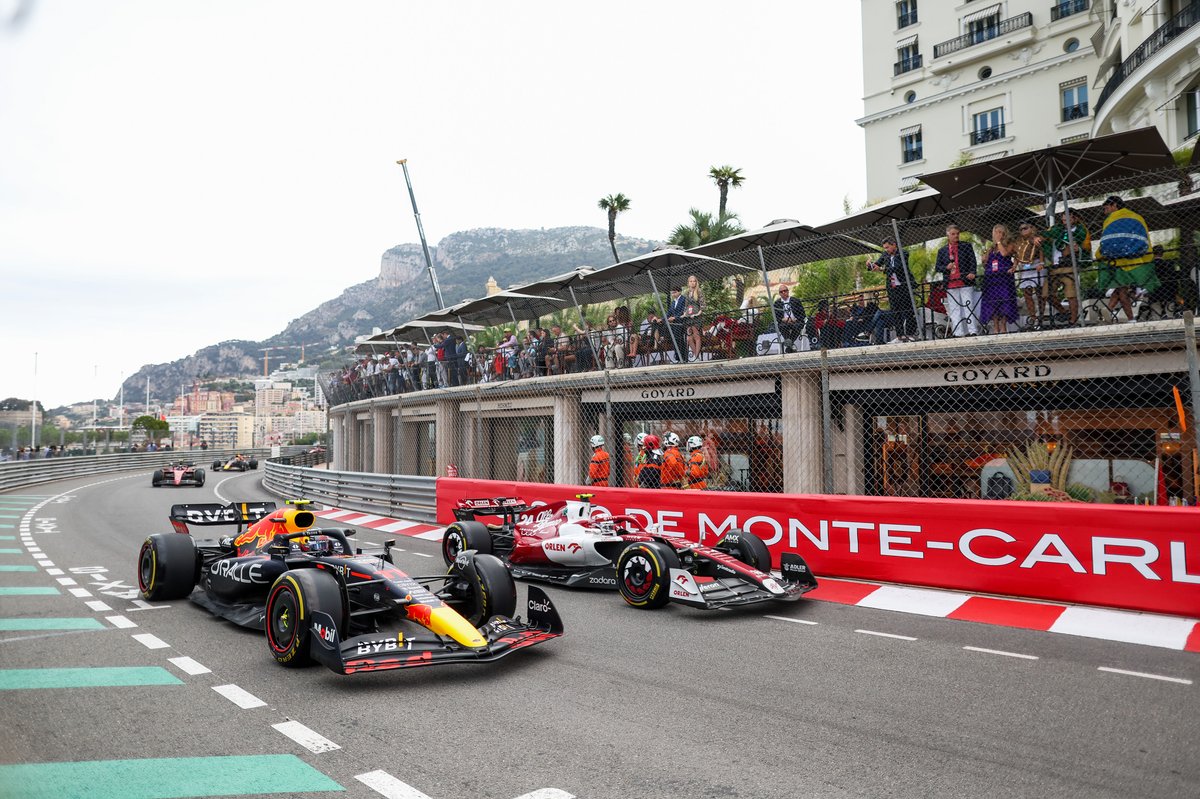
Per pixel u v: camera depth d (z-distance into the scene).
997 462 11.35
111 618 7.64
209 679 5.66
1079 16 29.92
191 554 8.38
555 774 4.00
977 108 32.97
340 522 16.39
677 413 14.90
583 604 8.34
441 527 14.64
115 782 3.88
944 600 7.96
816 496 9.30
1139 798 3.73
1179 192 11.25
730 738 4.49
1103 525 7.46
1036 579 7.81
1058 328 9.84
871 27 36.72
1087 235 10.17
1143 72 22.34
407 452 24.39
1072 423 10.73
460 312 21.23
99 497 24.03
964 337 10.14
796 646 6.53
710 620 7.52
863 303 13.30
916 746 4.37
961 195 11.36
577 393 16.45
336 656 5.32
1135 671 5.72
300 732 4.60
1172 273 9.41
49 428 37.25
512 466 19.33
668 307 14.15
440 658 5.46
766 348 13.10
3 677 5.71
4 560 11.50
